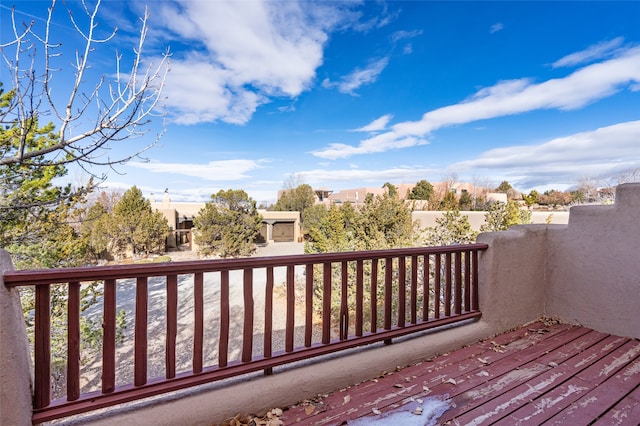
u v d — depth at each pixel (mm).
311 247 10484
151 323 8938
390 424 1805
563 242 3496
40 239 4668
